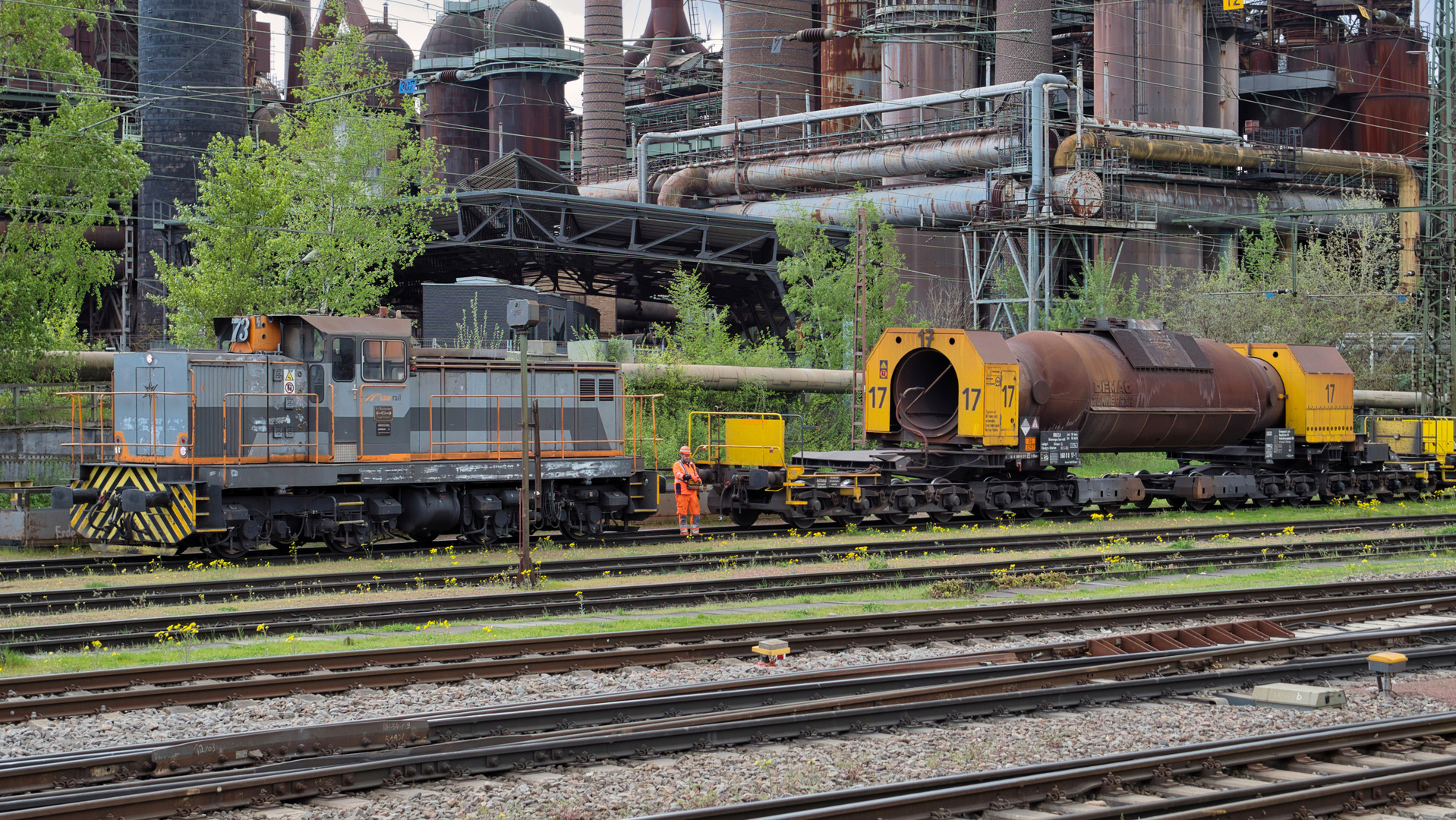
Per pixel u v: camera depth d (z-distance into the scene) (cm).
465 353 2631
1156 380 3153
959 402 2919
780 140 7581
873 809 857
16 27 3541
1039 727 1135
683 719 1102
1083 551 2453
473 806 905
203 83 6059
